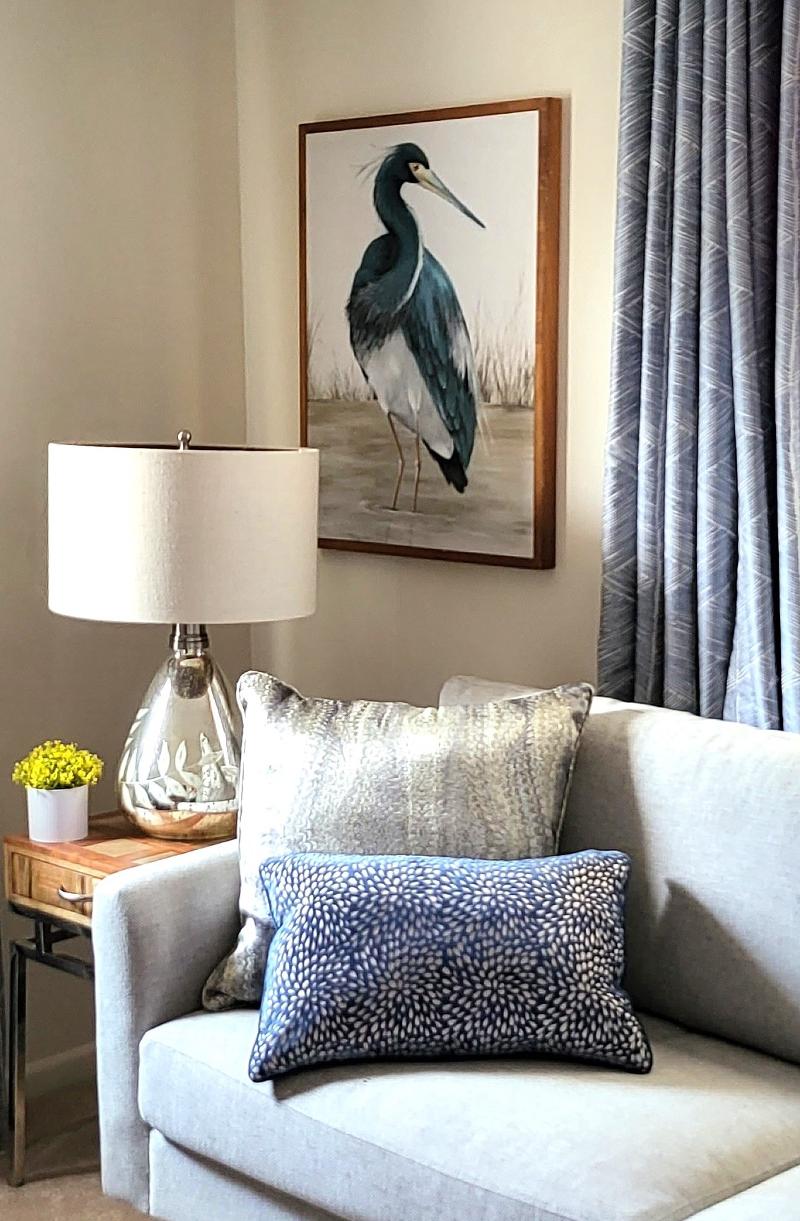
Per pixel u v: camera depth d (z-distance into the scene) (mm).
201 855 2615
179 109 3494
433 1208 2021
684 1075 2238
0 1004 3145
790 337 2650
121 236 3406
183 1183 2430
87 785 2953
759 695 2723
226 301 3643
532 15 3080
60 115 3268
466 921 2246
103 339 3395
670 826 2463
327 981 2230
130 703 3529
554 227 3068
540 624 3217
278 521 2814
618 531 2910
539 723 2535
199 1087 2330
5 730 3287
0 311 3205
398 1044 2229
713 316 2732
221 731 2914
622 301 2867
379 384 3383
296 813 2492
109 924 2475
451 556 3305
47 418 3309
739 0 2645
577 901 2289
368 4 3352
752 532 2713
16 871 2938
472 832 2449
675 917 2430
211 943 2555
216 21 3553
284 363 3623
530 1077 2199
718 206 2709
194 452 2729
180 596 2746
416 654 3441
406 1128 2090
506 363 3156
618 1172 1937
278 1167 2215
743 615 2742
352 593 3553
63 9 3254
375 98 3365
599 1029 2221
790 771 2379
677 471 2803
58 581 2846
